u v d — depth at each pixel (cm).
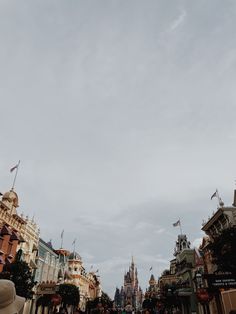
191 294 4906
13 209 3809
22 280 2811
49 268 5397
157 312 6181
